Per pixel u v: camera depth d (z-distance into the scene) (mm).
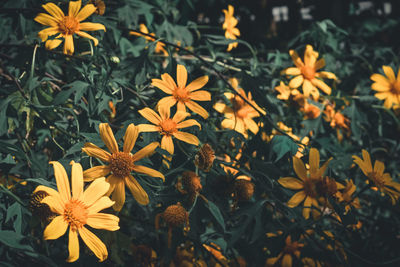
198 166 695
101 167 649
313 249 798
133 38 929
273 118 892
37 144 775
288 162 778
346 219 731
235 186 718
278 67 963
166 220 681
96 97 721
